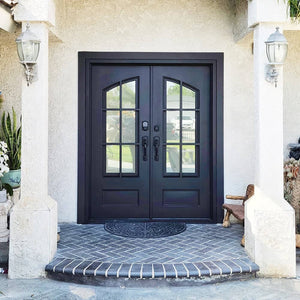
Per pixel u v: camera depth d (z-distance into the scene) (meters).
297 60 4.79
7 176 4.23
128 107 4.85
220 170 4.75
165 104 4.84
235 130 4.77
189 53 4.72
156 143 4.82
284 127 4.82
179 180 4.86
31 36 3.24
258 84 3.47
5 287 3.19
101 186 4.84
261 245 3.39
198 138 4.87
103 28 4.69
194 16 4.72
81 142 4.71
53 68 4.70
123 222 4.77
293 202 4.05
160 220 4.82
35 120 3.43
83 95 4.71
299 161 4.35
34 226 3.38
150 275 3.15
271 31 3.45
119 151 4.84
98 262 3.36
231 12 4.72
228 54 4.74
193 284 3.21
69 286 3.21
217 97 4.74
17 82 4.68
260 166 3.46
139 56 4.70
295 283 3.28
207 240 4.02
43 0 3.38
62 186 4.73
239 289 3.15
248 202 3.60
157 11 4.70
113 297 3.00
